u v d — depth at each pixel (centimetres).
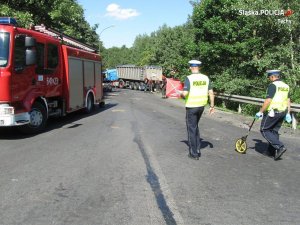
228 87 2200
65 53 1426
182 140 1062
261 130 862
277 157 837
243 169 753
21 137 1086
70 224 464
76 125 1359
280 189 628
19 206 523
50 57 1282
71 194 575
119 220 479
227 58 2456
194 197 574
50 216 489
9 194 571
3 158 807
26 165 746
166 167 750
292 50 1881
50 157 820
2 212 501
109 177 670
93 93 1838
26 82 1115
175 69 4222
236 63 2409
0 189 595
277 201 568
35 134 1143
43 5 2273
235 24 2352
